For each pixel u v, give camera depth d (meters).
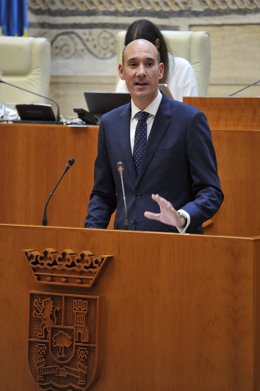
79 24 10.57
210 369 3.67
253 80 10.06
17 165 6.00
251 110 5.68
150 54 4.55
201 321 3.68
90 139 5.88
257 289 3.64
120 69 4.84
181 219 4.19
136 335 3.79
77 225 5.96
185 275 3.71
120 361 3.81
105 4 10.46
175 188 4.54
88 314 3.84
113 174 4.66
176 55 7.94
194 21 10.14
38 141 5.96
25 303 3.95
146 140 4.59
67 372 3.87
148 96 4.56
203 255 3.68
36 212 6.02
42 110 6.22
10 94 8.42
